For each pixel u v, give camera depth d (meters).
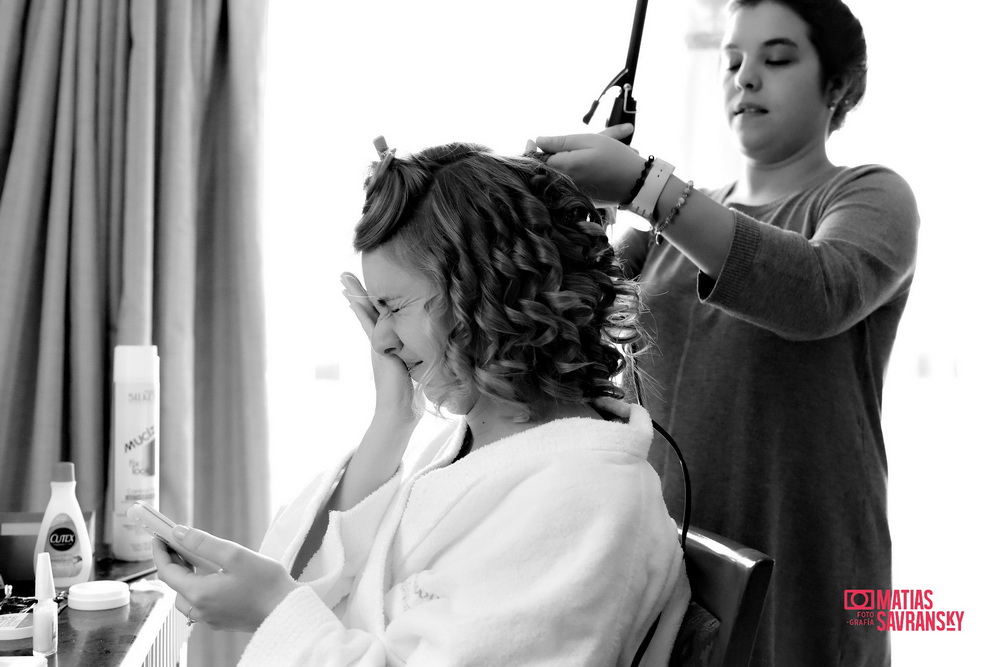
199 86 1.57
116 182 1.48
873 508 1.06
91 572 1.04
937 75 1.94
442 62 1.78
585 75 1.81
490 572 0.66
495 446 0.74
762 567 0.68
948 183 1.95
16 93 1.48
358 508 0.82
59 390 1.41
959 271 1.96
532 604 0.63
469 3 1.79
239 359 1.56
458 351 0.73
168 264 1.50
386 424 0.86
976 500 2.00
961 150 1.94
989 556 2.00
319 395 1.75
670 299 1.13
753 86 1.09
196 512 1.58
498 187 0.74
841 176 1.08
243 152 1.57
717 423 1.06
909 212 1.03
